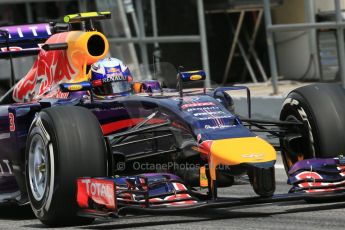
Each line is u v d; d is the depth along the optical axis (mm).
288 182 22328
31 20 62656
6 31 30344
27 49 30812
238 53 65625
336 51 54469
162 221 22266
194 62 63562
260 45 65625
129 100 24344
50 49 26078
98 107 24562
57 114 22250
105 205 20828
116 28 61000
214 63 64875
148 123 23891
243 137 21750
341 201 23734
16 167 25125
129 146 25094
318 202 23750
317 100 23844
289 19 63188
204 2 62469
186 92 25375
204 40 50250
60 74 26766
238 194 27375
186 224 21531
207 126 22156
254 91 57625
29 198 23391
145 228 21266
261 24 65500
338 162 22531
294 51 63250
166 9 63000
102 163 22016
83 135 21984
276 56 64625
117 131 24766
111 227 21750
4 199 25312
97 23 60594
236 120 22641
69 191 21797
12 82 30500
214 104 23328
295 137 24234
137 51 61438
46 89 27422
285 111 25156
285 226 20641
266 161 20656
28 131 24797
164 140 24188
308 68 62344
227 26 65125
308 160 22609
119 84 25688
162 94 24891
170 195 21359
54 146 21844
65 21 27062
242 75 65500
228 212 23219
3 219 25406
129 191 20734
